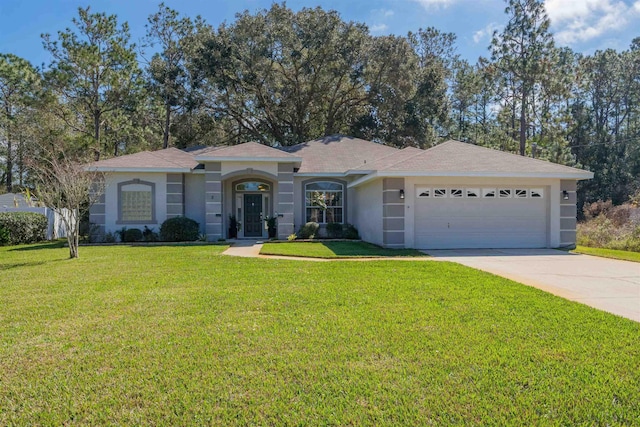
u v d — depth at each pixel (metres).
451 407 3.31
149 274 9.26
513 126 35.28
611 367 4.03
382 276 8.84
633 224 17.69
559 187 15.48
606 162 37.66
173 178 18.47
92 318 5.75
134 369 4.05
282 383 3.74
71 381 3.81
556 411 3.25
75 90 27.17
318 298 6.79
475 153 16.44
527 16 30.78
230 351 4.49
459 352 4.41
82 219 20.09
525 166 15.25
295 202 19.39
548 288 7.86
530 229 15.44
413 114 30.12
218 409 3.31
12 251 14.88
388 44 29.73
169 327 5.31
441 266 10.26
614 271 9.83
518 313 5.89
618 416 3.18
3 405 3.41
